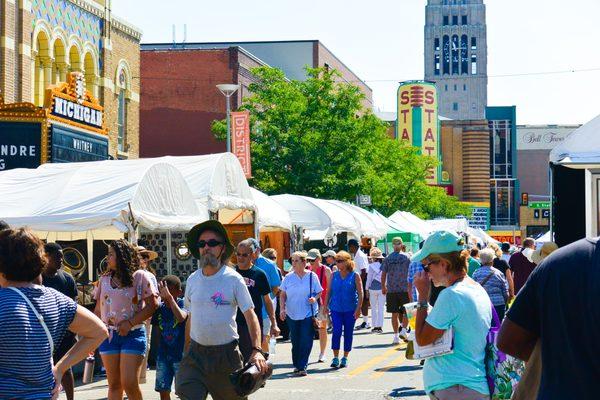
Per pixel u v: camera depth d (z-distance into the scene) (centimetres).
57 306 596
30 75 3453
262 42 9438
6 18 3284
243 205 2522
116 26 4206
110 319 1130
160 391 1385
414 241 4928
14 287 590
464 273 723
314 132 4722
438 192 10031
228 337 950
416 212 7506
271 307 1454
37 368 576
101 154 3319
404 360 2022
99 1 4056
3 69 3278
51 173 2042
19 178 2034
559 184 1171
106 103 4088
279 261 3534
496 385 700
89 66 3981
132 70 4400
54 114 2989
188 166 2372
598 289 442
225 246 963
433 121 14038
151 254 1538
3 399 565
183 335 1384
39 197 1948
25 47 3397
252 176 4691
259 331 950
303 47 9444
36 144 2934
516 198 16062
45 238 2412
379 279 2761
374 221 4116
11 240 592
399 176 7094
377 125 4900
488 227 14600
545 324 460
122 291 1133
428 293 725
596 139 1108
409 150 7431
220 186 2400
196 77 6425
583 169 1164
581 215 1165
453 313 695
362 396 1501
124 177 1967
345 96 4797
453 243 715
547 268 461
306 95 4841
